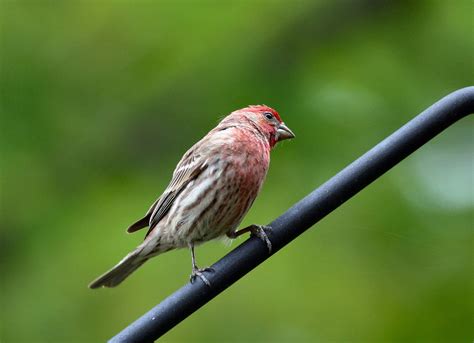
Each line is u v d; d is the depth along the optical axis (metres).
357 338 11.66
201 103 13.22
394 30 13.50
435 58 13.30
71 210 13.09
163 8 13.88
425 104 12.91
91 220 12.95
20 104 13.39
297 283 12.08
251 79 13.14
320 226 12.45
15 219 13.12
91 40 13.89
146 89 13.63
